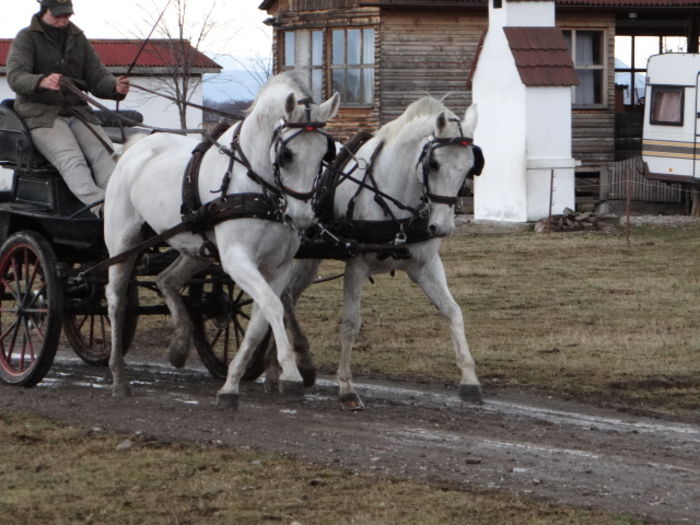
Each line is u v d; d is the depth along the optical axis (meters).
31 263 12.01
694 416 10.61
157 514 7.23
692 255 22.91
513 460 8.62
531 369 12.75
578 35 32.47
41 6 12.16
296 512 7.26
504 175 29.19
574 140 32.34
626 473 8.32
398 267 10.91
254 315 10.21
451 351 13.85
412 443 9.15
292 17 33.91
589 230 27.75
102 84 12.38
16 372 11.73
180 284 11.14
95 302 11.86
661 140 30.56
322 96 33.59
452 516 7.18
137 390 11.47
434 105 10.52
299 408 10.61
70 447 8.88
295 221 9.45
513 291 18.66
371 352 13.88
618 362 13.06
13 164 12.24
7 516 7.21
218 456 8.58
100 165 12.16
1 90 40.88
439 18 32.66
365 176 10.74
